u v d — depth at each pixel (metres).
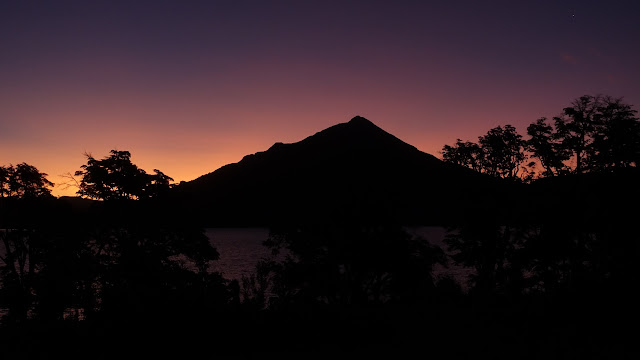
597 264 27.23
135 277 26.42
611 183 28.48
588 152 32.09
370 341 15.16
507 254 33.19
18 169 34.72
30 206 32.22
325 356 13.77
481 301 22.03
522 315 16.89
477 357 12.56
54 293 29.14
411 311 19.66
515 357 12.33
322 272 27.55
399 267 26.56
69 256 30.45
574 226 28.52
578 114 31.94
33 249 31.86
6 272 32.00
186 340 15.59
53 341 15.84
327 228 28.36
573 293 19.33
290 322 17.86
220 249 141.75
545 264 29.47
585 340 13.30
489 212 34.59
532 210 30.98
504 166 40.44
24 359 14.52
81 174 31.56
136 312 17.28
